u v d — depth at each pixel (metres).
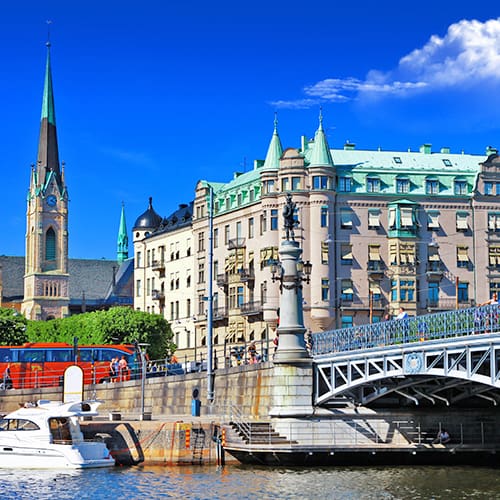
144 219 156.62
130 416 72.69
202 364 80.06
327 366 63.06
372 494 50.38
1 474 58.22
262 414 65.88
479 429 65.19
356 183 112.44
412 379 59.03
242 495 50.22
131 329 133.00
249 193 119.38
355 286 110.62
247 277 117.00
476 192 114.19
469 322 51.38
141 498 49.50
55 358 88.50
